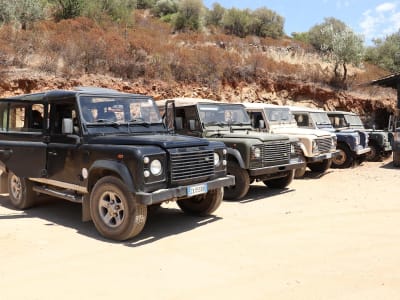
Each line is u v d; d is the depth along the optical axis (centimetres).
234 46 2631
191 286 427
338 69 2856
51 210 768
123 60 1852
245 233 616
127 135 653
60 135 664
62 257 514
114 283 435
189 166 605
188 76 2019
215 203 699
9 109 770
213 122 918
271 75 2383
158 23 2895
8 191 800
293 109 1394
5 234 610
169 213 748
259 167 848
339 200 858
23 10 2041
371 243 565
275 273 459
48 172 686
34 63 1620
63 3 2312
